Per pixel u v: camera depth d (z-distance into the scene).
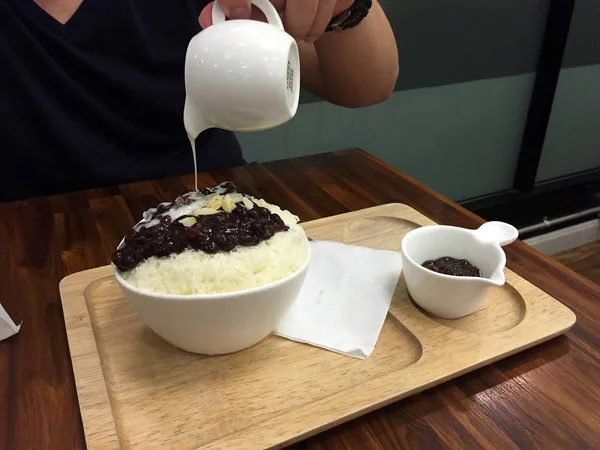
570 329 0.66
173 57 1.22
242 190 1.03
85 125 1.16
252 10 0.68
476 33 1.75
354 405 0.52
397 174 1.12
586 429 0.51
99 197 1.00
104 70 1.13
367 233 0.89
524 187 2.16
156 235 0.57
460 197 2.11
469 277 0.62
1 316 0.62
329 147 1.76
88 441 0.49
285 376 0.59
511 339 0.62
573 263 2.05
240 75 0.57
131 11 1.12
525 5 1.79
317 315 0.67
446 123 1.91
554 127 2.09
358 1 0.91
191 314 0.53
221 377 0.58
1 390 0.56
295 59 0.63
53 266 0.79
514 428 0.52
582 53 1.97
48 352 0.61
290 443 0.49
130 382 0.58
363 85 1.18
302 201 1.00
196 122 0.63
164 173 1.21
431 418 0.53
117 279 0.56
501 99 1.97
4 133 1.08
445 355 0.60
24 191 1.14
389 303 0.69
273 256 0.57
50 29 1.08
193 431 0.52
